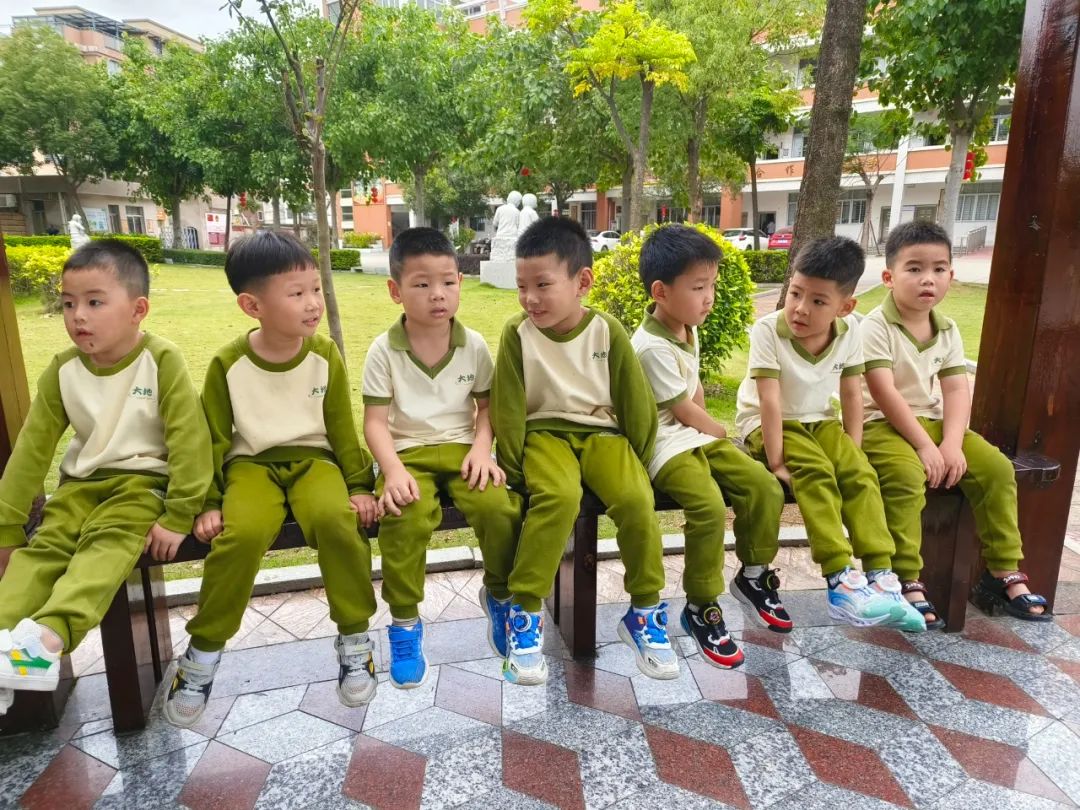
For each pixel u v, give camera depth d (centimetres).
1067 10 222
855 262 222
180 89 1950
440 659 233
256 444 201
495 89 1543
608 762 186
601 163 1727
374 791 177
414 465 206
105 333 182
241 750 191
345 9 420
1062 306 243
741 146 1802
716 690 217
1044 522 258
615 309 536
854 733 198
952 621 249
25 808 171
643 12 1006
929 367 255
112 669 191
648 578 199
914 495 226
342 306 1083
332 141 1703
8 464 182
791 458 227
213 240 3916
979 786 178
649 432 214
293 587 280
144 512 182
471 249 2819
